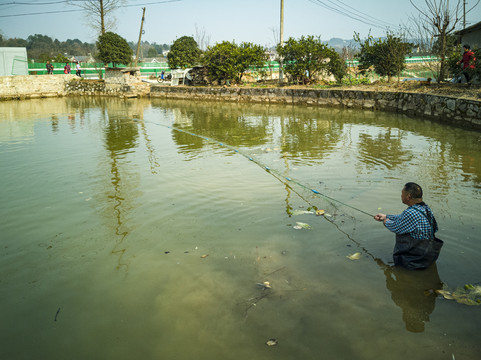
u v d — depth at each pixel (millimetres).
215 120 16062
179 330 2992
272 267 3906
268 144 10453
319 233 4656
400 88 18297
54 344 2889
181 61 34938
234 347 2785
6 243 4652
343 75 23938
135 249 4398
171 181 7043
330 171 7445
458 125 12680
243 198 5992
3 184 7051
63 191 6598
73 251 4398
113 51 34188
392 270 3797
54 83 33906
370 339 2844
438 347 2750
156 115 18578
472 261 3885
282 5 24031
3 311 3320
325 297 3373
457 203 5461
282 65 25422
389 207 5430
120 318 3168
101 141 11508
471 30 17609
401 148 9414
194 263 4031
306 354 2697
